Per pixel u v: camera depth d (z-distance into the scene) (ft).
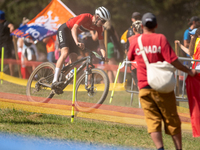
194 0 192.85
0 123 45.68
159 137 33.35
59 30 57.72
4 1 195.93
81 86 57.11
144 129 49.42
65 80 57.47
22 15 193.06
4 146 35.40
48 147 36.35
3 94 61.05
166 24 189.57
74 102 51.37
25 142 37.42
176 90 56.70
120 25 181.98
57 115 53.52
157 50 33.32
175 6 187.83
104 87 54.49
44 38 96.89
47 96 58.80
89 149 36.88
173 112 34.12
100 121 52.54
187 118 51.13
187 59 48.49
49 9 97.86
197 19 73.05
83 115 52.95
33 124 46.55
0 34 100.42
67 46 57.31
